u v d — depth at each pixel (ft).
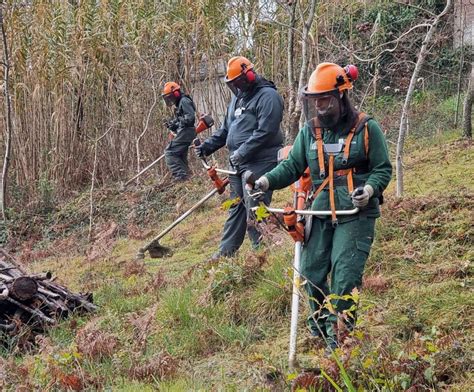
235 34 45.75
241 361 18.02
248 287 21.65
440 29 50.98
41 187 47.11
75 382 17.17
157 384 16.74
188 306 21.34
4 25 47.42
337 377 14.39
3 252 26.73
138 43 46.78
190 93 48.19
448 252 21.11
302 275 16.11
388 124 45.37
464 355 15.21
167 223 38.52
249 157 24.59
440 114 46.14
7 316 22.63
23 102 48.26
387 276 20.54
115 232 39.06
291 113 31.76
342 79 15.88
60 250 38.19
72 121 48.96
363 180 16.16
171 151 44.01
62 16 47.06
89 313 24.12
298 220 16.88
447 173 30.30
